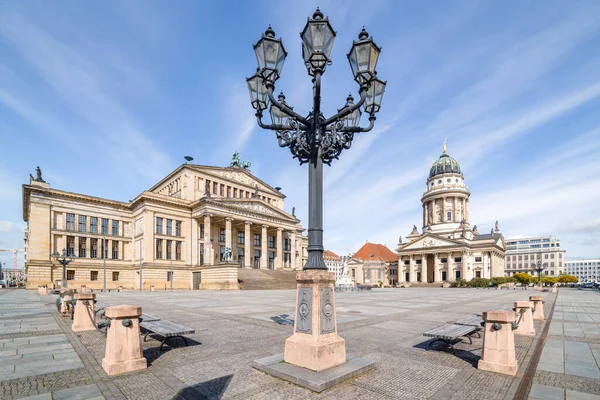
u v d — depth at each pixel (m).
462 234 96.62
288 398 5.77
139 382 6.57
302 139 7.43
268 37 6.73
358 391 6.10
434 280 98.50
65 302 16.58
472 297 35.28
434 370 7.39
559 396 6.01
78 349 9.30
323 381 6.14
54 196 54.03
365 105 7.46
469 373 7.21
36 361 8.07
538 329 13.10
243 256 74.25
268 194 82.62
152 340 10.37
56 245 53.53
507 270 163.38
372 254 128.88
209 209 60.81
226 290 48.19
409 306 22.44
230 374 7.00
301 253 87.00
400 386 6.38
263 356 8.45
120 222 62.28
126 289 57.47
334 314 7.40
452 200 107.12
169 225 61.59
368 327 13.04
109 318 7.27
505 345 7.31
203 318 15.34
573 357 8.71
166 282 58.47
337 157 8.23
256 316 16.06
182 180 66.25
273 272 62.09
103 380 6.68
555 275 149.25
